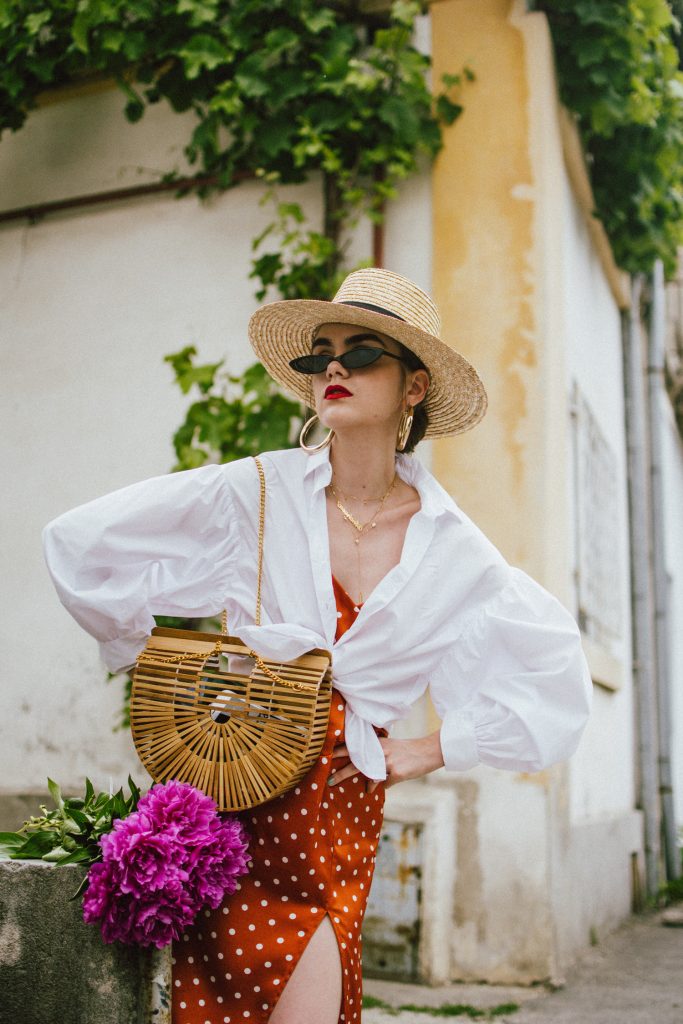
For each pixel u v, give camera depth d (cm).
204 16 446
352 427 199
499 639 203
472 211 441
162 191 490
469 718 201
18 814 456
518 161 441
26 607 477
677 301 930
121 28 459
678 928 568
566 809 423
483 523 417
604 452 604
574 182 533
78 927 176
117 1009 173
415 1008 349
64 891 177
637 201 570
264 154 459
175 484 198
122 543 192
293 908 181
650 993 389
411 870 385
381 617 190
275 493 202
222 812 183
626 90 501
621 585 655
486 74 450
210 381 445
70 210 510
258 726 179
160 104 502
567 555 442
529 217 436
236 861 174
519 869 391
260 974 177
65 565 191
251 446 436
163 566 199
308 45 453
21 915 179
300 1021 176
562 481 441
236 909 180
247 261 470
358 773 192
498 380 426
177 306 479
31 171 521
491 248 436
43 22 461
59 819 199
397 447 215
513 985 384
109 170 506
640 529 698
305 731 177
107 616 193
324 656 183
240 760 179
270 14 452
